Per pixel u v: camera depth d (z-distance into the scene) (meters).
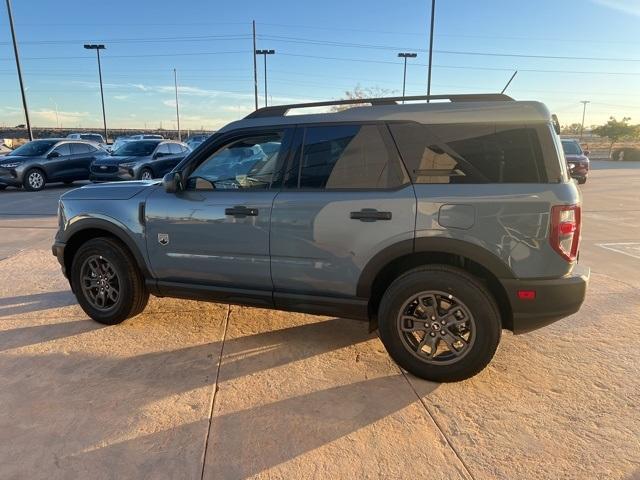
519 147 3.05
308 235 3.44
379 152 3.31
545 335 4.07
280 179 3.58
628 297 5.03
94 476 2.41
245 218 3.61
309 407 3.02
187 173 3.86
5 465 2.49
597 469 2.46
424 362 3.29
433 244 3.15
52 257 6.74
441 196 3.12
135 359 3.66
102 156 16.22
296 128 3.55
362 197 3.29
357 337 4.06
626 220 9.98
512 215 3.00
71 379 3.36
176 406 3.02
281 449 2.62
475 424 2.84
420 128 3.24
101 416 2.92
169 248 3.93
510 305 3.11
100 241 4.20
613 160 39.78
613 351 3.78
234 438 2.71
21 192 15.28
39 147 16.25
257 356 3.71
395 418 2.90
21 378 3.37
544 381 3.32
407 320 3.32
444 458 2.55
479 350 3.15
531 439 2.70
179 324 4.34
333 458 2.55
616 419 2.89
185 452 2.59
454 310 3.21
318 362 3.62
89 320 4.43
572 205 2.98
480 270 3.23
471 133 3.13
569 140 18.62
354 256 3.34
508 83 3.74
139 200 4.03
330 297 3.51
